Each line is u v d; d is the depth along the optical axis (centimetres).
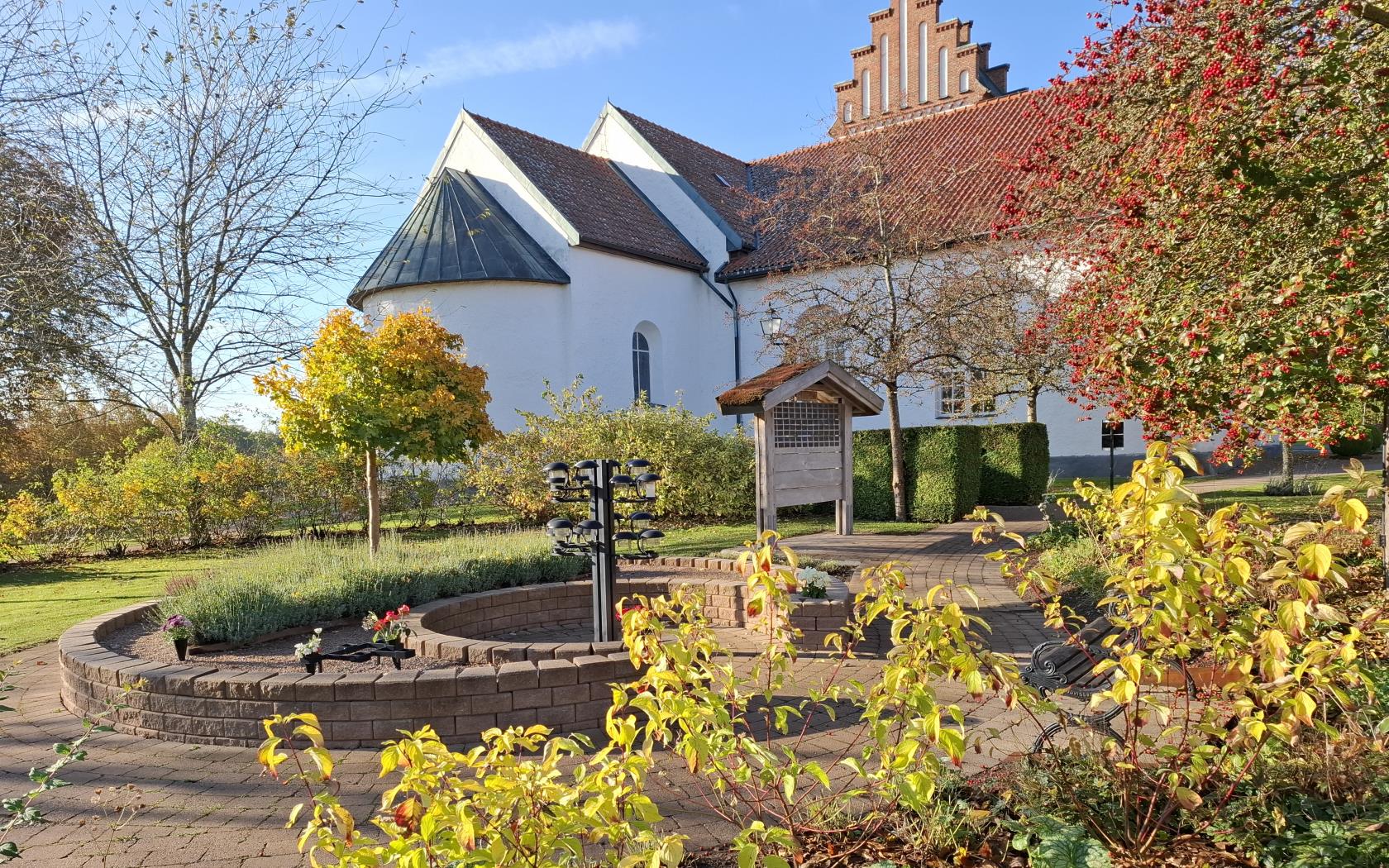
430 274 2181
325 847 215
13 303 1428
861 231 1897
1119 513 275
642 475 661
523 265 2211
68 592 1168
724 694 300
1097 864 278
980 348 1681
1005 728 455
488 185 2428
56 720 560
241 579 741
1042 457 1853
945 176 2325
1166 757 290
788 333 1914
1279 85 633
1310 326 565
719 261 2670
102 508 1538
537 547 929
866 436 1672
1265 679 269
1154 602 262
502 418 2191
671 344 2589
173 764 471
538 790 223
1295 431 622
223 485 1597
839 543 1298
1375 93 655
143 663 553
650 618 306
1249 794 312
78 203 1552
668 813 387
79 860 360
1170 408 669
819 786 399
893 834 333
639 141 2833
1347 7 594
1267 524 280
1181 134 644
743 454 1712
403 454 1164
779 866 231
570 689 511
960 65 4416
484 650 570
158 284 1814
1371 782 313
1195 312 634
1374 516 896
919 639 282
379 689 490
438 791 231
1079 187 791
